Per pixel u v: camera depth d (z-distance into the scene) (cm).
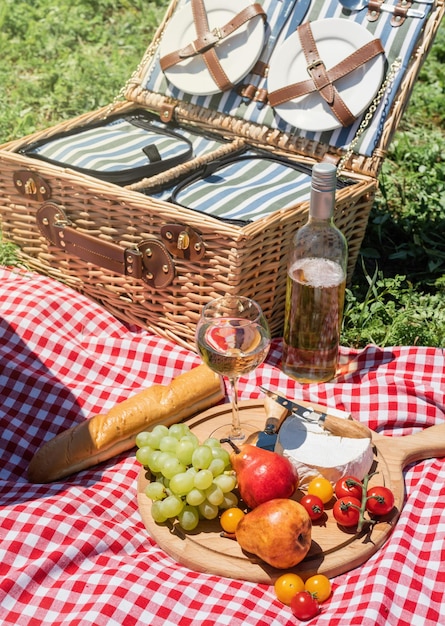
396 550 132
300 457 138
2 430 154
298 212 163
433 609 127
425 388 156
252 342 137
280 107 184
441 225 214
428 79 309
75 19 331
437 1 179
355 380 162
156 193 174
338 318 157
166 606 126
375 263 205
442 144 261
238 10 186
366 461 139
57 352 166
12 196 181
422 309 183
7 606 126
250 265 161
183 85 191
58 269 183
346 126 180
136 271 169
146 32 333
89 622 123
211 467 133
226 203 168
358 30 177
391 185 232
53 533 133
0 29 323
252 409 153
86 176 169
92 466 147
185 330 170
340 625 123
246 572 129
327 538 133
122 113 199
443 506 140
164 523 135
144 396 149
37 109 270
